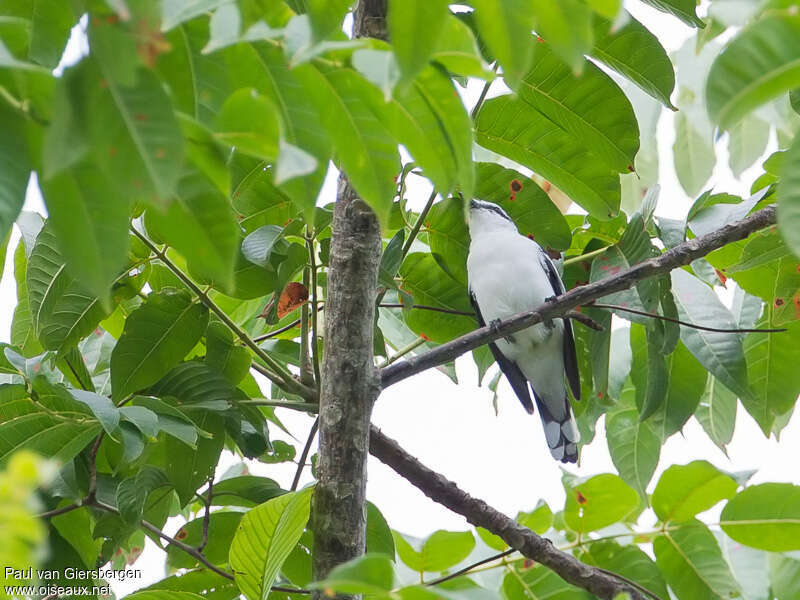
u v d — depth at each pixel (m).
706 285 8.06
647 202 8.08
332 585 2.94
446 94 3.41
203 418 7.46
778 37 2.82
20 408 6.25
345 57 3.33
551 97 7.58
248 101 3.01
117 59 2.66
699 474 6.86
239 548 6.00
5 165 2.92
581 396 9.88
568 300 7.23
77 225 3.15
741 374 7.62
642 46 7.21
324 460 6.40
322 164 3.63
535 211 8.48
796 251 3.11
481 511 7.15
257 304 9.04
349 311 6.51
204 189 3.34
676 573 7.11
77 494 6.89
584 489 7.17
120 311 8.55
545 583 7.06
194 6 3.04
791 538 6.78
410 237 7.46
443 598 3.06
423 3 2.88
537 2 2.99
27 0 3.96
